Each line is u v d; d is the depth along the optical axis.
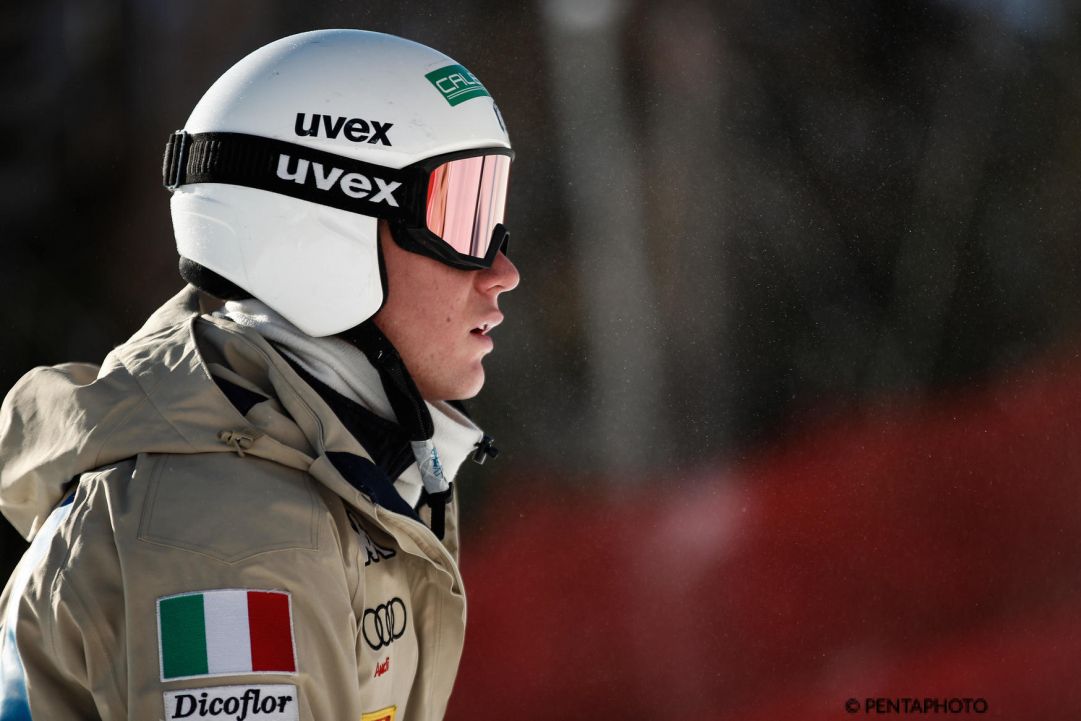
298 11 26.38
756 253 27.33
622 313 27.36
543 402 26.88
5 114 25.48
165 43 25.56
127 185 25.58
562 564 24.02
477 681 21.88
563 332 27.52
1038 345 25.56
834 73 27.55
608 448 26.30
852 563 23.31
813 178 27.39
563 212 28.05
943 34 27.03
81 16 25.47
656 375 26.81
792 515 24.25
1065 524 23.12
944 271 26.27
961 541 23.09
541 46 28.02
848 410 25.84
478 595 23.33
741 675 21.84
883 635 22.09
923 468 24.28
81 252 25.53
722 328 26.95
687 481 25.34
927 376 25.72
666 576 23.73
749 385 26.38
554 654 22.09
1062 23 26.28
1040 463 24.17
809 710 20.98
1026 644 21.48
